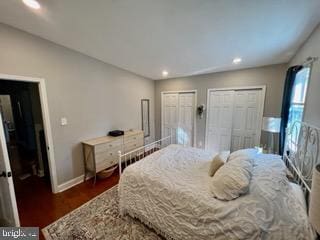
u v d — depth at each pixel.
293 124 2.18
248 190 1.42
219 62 3.14
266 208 1.25
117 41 2.43
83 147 3.03
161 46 2.56
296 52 2.46
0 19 1.91
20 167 3.55
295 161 2.02
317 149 1.42
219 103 3.90
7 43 2.02
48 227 1.92
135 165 2.16
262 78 3.31
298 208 1.28
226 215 1.28
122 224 1.94
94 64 3.14
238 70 3.56
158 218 1.69
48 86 2.46
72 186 2.87
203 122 4.17
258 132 3.47
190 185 1.68
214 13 1.69
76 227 1.91
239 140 3.75
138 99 4.36
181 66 3.49
